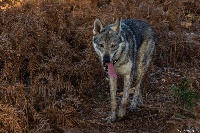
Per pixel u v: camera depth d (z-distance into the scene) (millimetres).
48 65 13867
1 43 14109
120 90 15070
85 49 15383
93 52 14961
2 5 19344
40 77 13383
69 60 14648
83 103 13625
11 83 13305
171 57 16828
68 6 19078
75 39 16234
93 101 14047
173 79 15609
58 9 17953
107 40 12055
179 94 12922
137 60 13797
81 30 16344
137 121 12867
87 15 17953
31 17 15836
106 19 17156
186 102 12891
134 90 15047
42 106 12812
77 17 17828
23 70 14469
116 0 19281
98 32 12484
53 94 13039
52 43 14797
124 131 12234
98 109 13555
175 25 18406
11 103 12203
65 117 12281
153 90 14867
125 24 13406
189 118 12367
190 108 12742
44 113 12344
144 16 18250
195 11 21516
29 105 12102
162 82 15375
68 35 16391
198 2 21578
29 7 18438
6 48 13891
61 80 13609
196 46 17250
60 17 17047
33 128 11914
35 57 14094
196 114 12500
